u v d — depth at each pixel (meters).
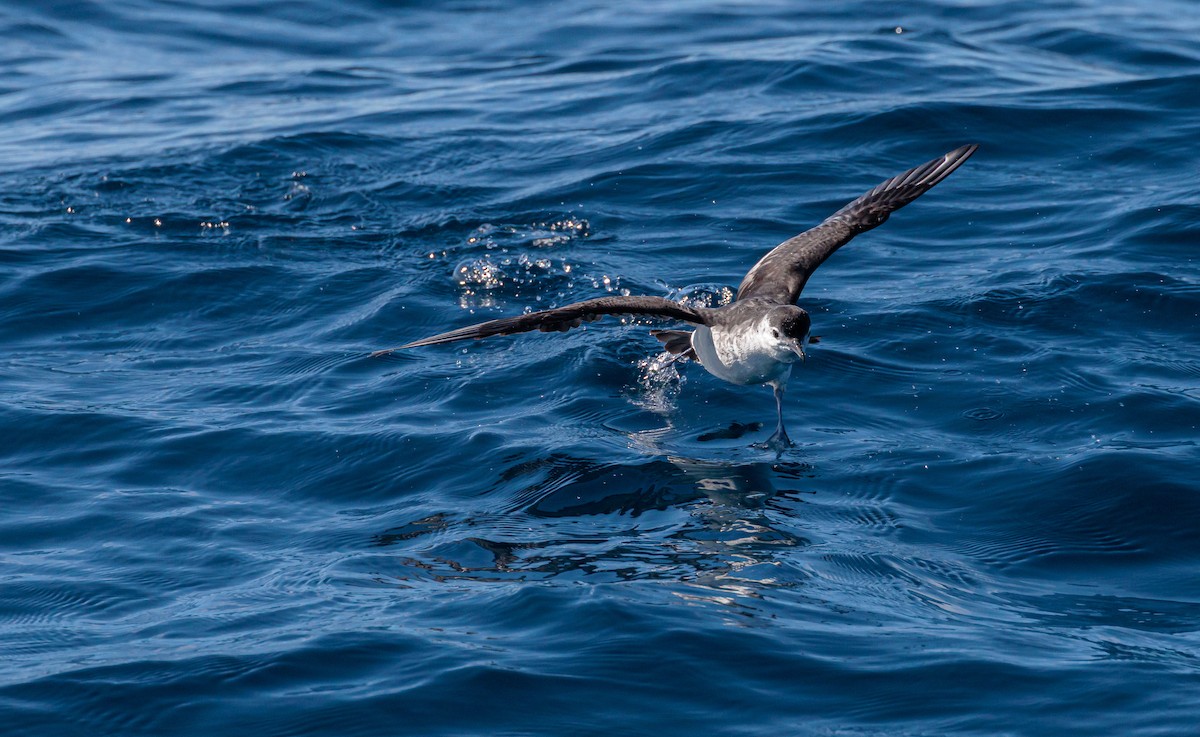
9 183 25.09
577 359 17.47
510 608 11.52
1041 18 33.91
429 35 36.91
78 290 20.34
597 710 10.02
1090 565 12.56
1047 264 19.75
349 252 21.83
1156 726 9.72
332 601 11.79
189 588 12.23
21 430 15.80
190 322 19.52
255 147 26.67
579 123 28.08
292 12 39.00
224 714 10.02
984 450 14.86
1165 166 23.42
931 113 25.92
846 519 13.43
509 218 22.89
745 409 16.14
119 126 29.20
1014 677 10.42
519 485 14.23
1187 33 32.09
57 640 11.26
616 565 12.39
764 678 10.44
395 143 27.14
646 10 37.47
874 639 11.02
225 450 15.30
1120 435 15.04
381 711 9.99
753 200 23.16
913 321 18.19
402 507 13.93
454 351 18.14
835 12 35.94
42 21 37.69
